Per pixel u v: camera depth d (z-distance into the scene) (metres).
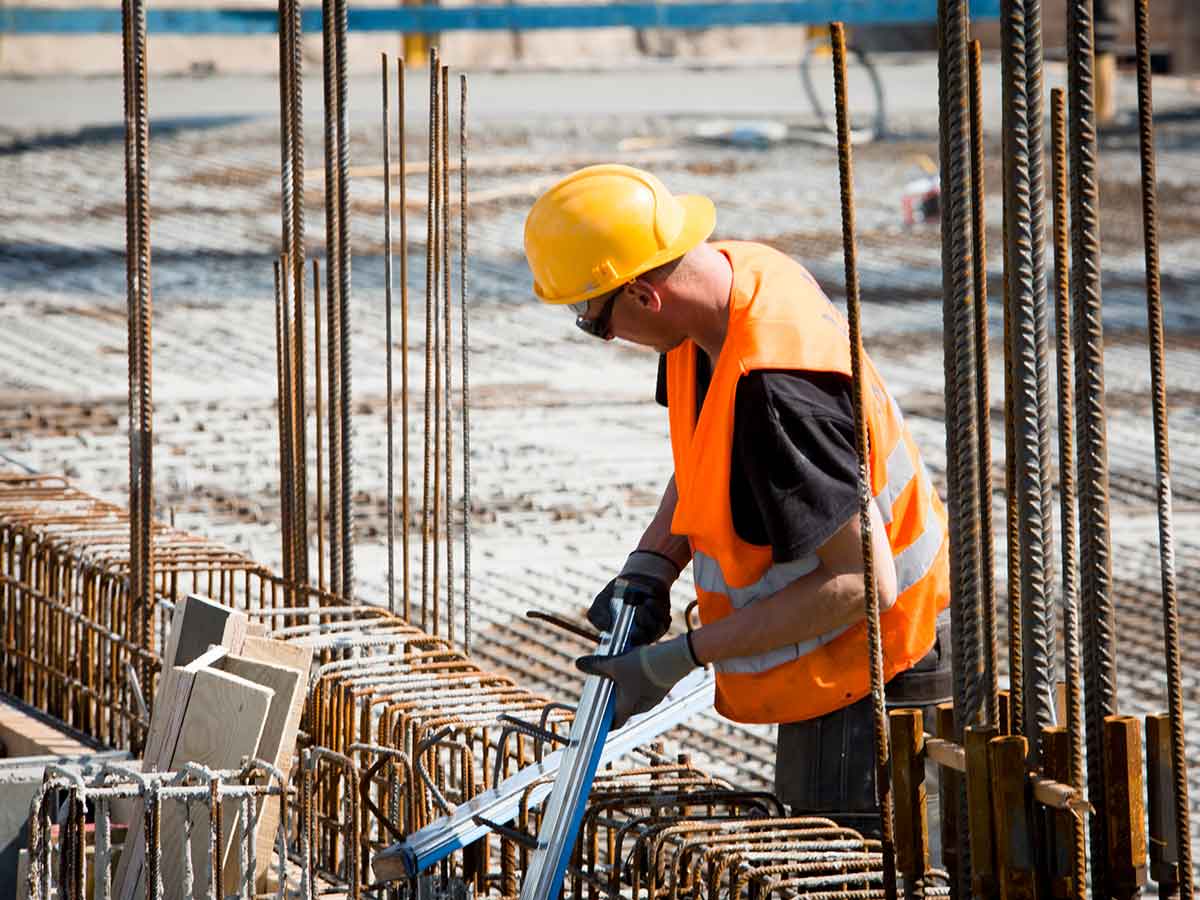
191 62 81.31
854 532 8.94
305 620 13.89
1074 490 7.68
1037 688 7.76
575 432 31.36
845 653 9.84
